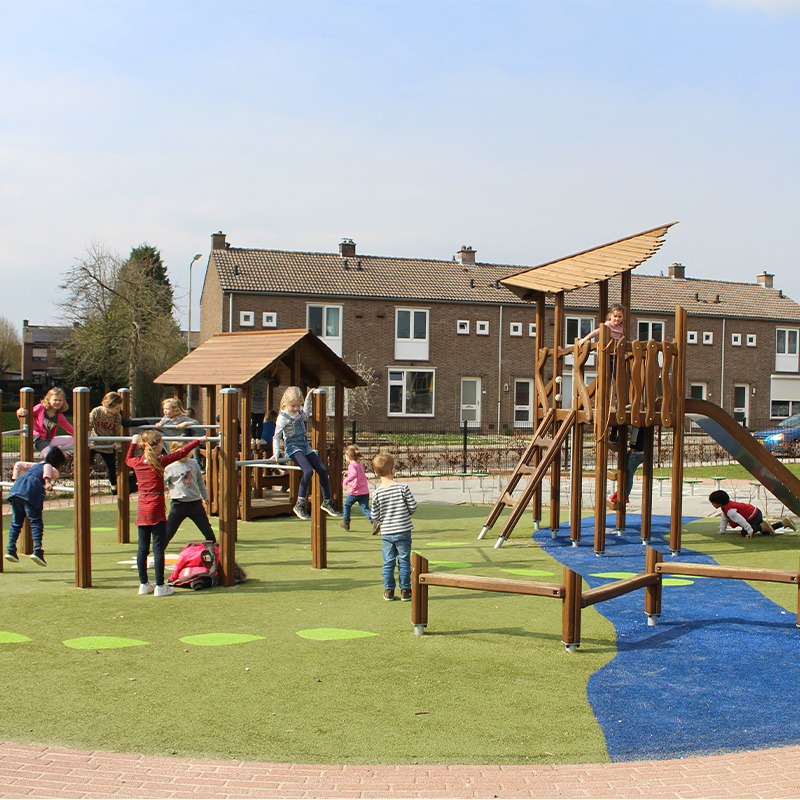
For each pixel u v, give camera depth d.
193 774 3.92
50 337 98.19
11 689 5.10
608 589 6.42
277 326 36.19
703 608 7.64
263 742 4.31
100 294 44.81
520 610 7.43
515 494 18.58
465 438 25.27
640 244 11.60
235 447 8.49
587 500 17.64
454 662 5.77
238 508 13.92
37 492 9.05
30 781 3.83
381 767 4.04
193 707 4.80
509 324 39.88
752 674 5.62
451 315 38.97
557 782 3.91
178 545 11.16
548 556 10.63
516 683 5.34
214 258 37.53
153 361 46.59
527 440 32.75
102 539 11.68
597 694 5.16
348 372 15.31
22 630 6.57
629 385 11.06
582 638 6.50
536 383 12.95
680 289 45.50
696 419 11.87
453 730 4.52
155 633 6.50
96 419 11.16
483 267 42.53
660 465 23.78
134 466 8.07
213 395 14.62
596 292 41.81
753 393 44.56
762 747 4.37
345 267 39.38
